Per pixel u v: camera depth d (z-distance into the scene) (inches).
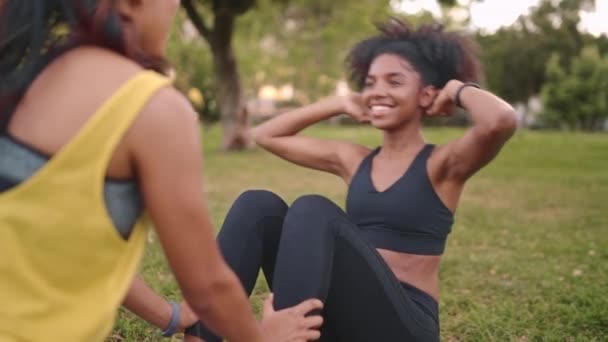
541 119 1343.5
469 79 94.3
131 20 57.5
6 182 51.9
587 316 138.8
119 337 121.4
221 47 616.7
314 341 84.2
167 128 52.1
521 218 276.1
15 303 50.9
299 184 391.5
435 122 1157.7
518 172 469.7
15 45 55.0
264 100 1508.4
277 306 75.9
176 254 54.4
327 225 78.6
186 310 80.0
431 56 91.4
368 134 918.4
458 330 134.1
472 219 271.1
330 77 1216.8
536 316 140.6
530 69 1504.7
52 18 55.6
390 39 95.0
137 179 53.2
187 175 53.0
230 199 321.1
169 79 54.7
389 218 88.1
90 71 53.1
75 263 51.6
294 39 1180.5
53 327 51.4
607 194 355.3
